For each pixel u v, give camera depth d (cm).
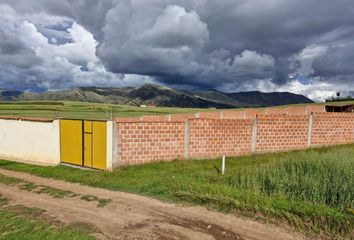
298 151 1390
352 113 1595
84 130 1185
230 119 1322
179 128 1232
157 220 611
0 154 1543
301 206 629
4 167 1252
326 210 604
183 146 1246
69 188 879
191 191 766
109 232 553
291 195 709
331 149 1360
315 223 565
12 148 1490
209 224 586
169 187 821
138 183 887
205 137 1283
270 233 541
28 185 922
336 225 553
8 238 526
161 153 1205
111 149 1110
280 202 657
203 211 654
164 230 562
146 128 1170
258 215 616
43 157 1350
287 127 1438
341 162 830
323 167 827
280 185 739
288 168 892
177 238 529
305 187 713
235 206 662
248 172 905
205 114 2012
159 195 773
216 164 1149
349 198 642
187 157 1255
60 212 663
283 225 570
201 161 1220
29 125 1404
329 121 1538
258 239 520
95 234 543
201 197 720
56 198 776
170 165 1134
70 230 559
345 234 527
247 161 1201
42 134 1352
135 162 1158
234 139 1337
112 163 1112
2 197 791
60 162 1278
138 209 676
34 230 559
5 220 613
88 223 595
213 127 1294
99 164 1144
